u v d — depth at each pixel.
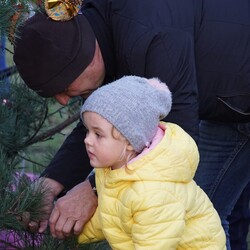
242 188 2.97
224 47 2.44
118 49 2.27
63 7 2.26
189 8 2.32
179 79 2.23
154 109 2.11
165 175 2.10
